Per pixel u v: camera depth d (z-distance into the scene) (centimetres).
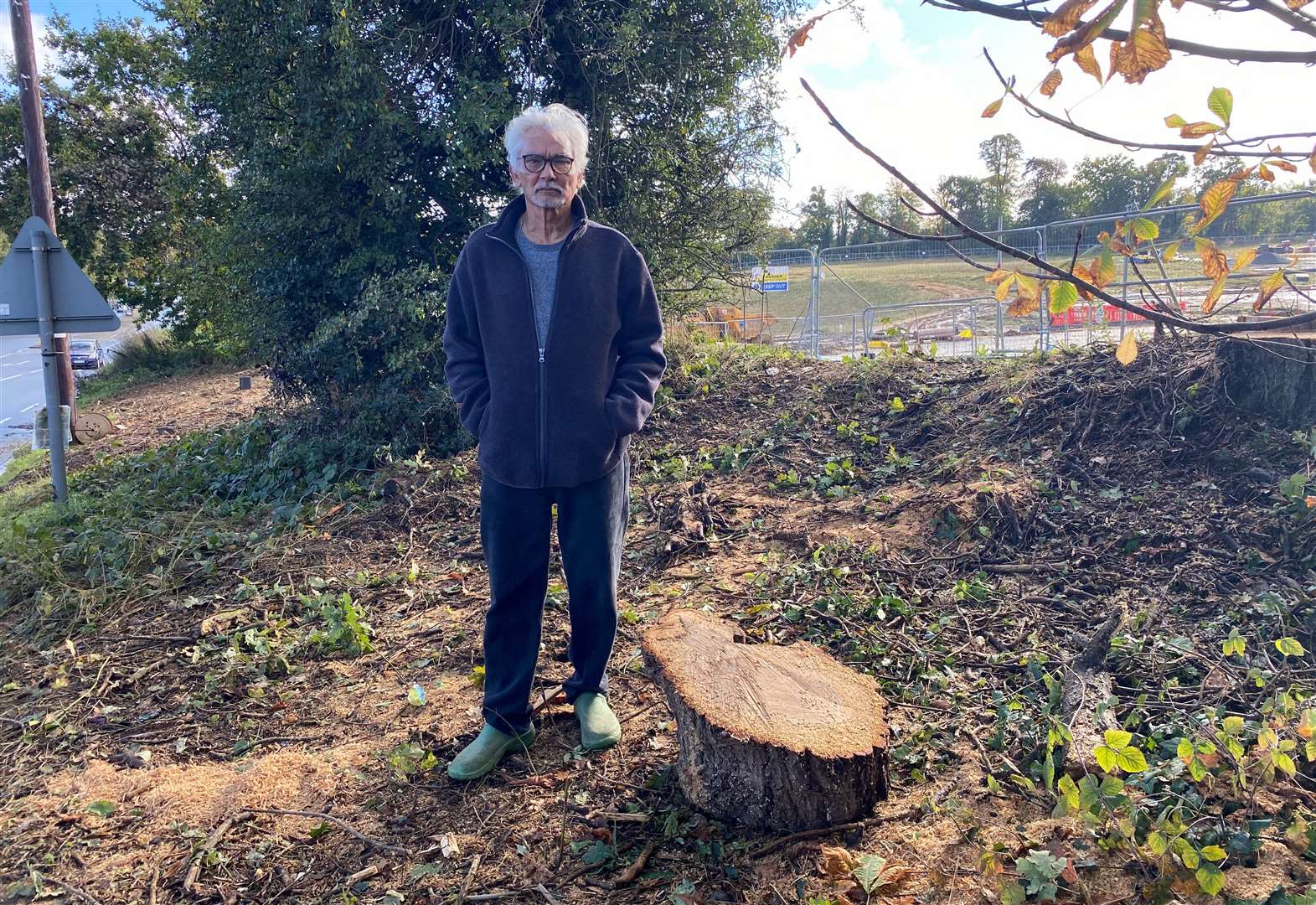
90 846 305
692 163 948
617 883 262
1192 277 755
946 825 267
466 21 844
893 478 589
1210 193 154
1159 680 332
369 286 781
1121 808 245
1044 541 460
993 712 328
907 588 437
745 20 868
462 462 715
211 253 959
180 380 1723
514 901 261
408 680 410
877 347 809
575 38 852
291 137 821
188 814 316
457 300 311
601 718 329
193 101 888
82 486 862
